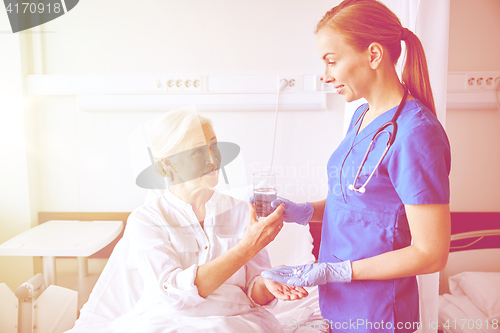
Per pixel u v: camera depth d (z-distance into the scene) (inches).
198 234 40.9
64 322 58.1
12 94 74.2
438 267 29.3
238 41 75.5
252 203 41.1
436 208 28.8
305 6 74.4
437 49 45.4
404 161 30.0
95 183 79.5
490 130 72.6
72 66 76.6
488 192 74.0
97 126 78.4
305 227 70.2
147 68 76.5
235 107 76.2
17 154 75.5
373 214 33.5
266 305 42.8
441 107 45.9
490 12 70.4
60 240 65.3
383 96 33.9
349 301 35.0
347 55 32.4
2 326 56.2
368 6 31.7
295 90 75.4
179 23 75.4
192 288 35.5
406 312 34.2
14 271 78.4
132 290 53.4
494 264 68.3
